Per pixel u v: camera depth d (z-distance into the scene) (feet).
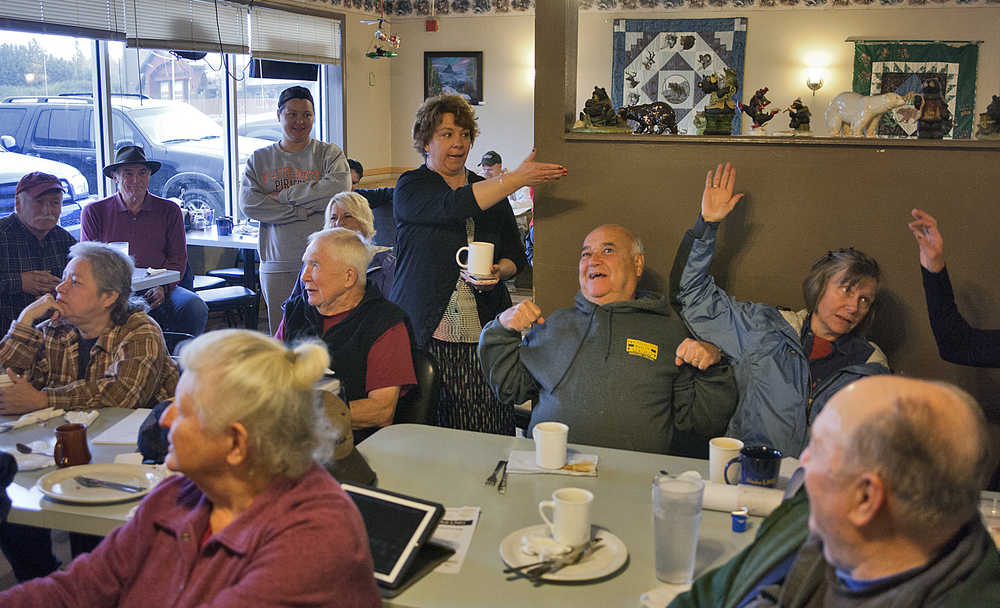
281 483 4.23
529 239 20.35
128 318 8.29
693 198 8.74
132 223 15.33
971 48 24.20
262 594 3.87
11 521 5.70
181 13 19.34
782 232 8.52
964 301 8.10
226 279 20.13
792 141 8.32
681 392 7.56
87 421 7.36
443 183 9.73
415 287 9.66
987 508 5.47
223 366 4.10
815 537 3.72
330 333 8.29
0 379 7.68
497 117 28.14
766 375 7.54
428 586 4.70
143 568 4.45
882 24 24.62
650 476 6.29
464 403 9.70
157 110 20.52
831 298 7.36
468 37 27.91
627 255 7.78
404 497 5.23
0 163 16.99
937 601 3.15
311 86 25.64
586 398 7.41
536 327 8.02
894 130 24.82
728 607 4.06
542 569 4.77
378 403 7.97
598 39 26.73
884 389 3.26
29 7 15.78
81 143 18.61
